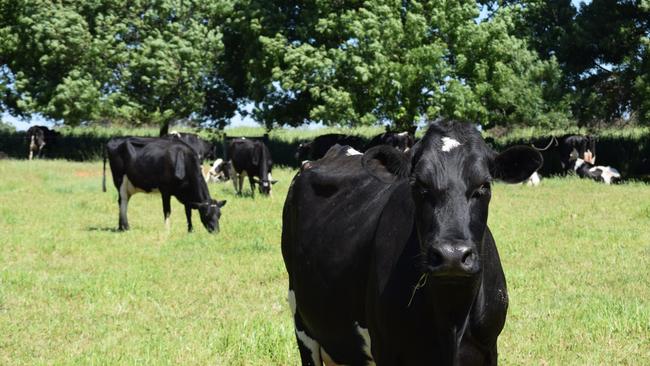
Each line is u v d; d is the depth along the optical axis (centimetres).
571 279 1037
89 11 4059
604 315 819
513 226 1513
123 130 4888
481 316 411
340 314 493
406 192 452
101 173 3072
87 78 3878
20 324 849
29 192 2281
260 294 994
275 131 4753
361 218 491
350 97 3222
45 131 4188
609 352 698
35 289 1027
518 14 3431
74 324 852
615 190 2294
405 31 3195
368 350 478
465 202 388
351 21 3306
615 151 3372
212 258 1255
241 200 2111
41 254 1295
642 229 1457
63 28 3869
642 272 1073
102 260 1250
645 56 2923
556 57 3225
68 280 1076
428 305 404
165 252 1316
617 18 3066
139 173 1588
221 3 3803
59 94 3816
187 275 1118
